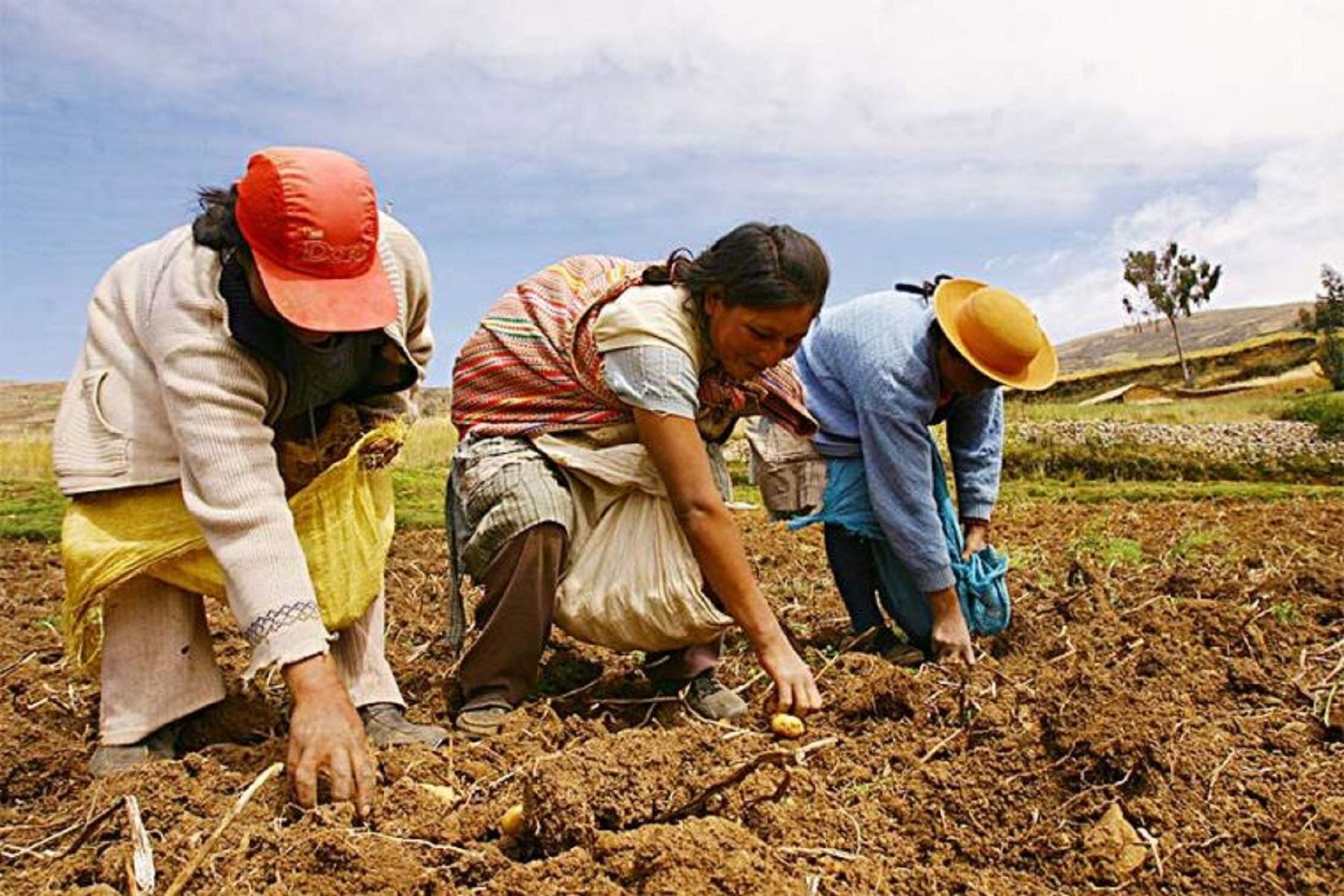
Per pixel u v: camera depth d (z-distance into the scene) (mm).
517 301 3859
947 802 3088
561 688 4250
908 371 4262
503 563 3596
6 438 14930
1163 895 2744
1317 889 2727
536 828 2691
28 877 2662
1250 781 3172
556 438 3713
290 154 2961
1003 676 3883
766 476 4668
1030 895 2732
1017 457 14375
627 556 3662
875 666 3904
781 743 3385
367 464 3475
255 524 3004
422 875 2543
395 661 4586
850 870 2670
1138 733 3145
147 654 3340
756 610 3383
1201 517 9414
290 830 2723
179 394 3006
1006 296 4238
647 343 3363
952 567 4555
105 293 3314
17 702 4078
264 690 4102
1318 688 3990
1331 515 9492
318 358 3178
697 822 2641
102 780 3105
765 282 3211
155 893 2547
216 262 3041
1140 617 4734
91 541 3205
